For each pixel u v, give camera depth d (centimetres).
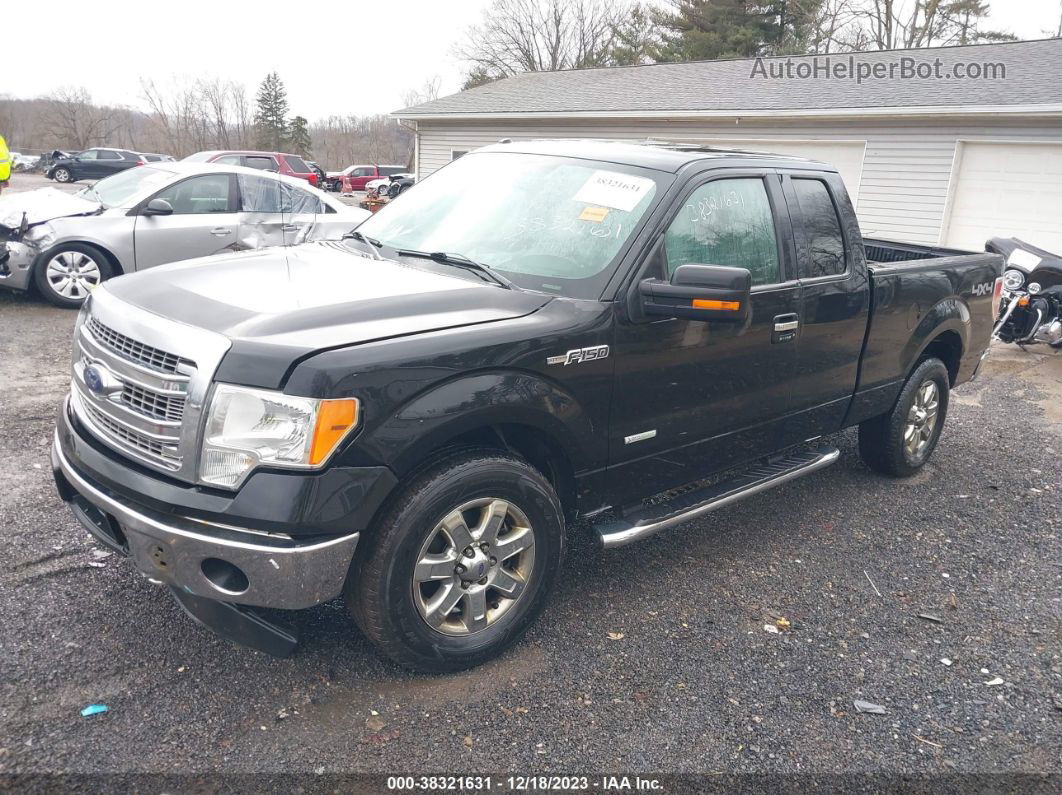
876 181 1438
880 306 466
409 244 388
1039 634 371
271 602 264
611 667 326
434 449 296
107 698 284
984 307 566
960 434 671
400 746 274
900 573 423
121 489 275
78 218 884
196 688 293
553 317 317
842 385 461
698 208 370
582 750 279
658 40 4222
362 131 7269
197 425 259
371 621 285
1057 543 469
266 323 273
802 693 318
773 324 398
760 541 452
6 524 397
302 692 296
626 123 1745
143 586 353
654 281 336
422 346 278
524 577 323
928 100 1368
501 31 5500
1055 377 876
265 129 6962
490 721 289
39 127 7050
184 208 930
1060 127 1238
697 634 354
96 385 291
